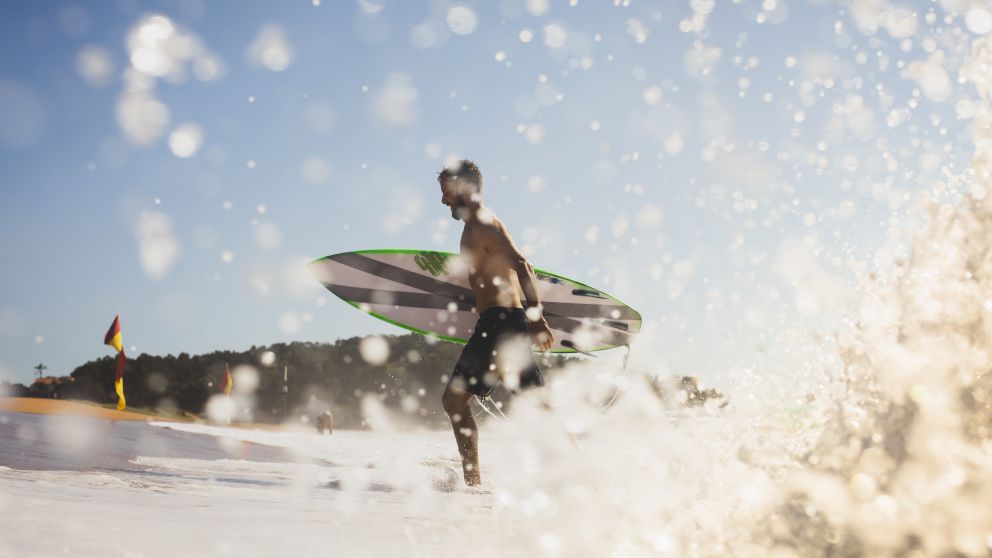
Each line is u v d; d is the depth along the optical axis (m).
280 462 4.70
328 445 8.95
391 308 4.86
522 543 1.33
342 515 1.74
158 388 32.44
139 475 2.82
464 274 4.86
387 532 1.47
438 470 3.64
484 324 3.20
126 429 9.53
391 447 8.19
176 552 1.18
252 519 1.63
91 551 1.13
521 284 3.20
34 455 3.64
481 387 3.15
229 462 4.24
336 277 4.97
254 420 30.55
